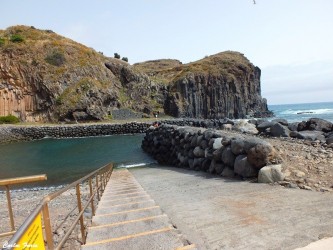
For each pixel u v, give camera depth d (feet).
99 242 12.53
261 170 25.86
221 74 244.22
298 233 13.58
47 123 156.97
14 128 127.54
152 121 156.97
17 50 167.84
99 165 63.98
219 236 13.93
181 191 26.63
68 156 77.25
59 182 49.60
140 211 18.11
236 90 248.11
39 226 6.72
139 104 202.39
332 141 36.88
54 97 162.91
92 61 191.62
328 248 11.32
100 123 149.07
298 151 32.24
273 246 12.41
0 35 183.62
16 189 45.21
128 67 211.00
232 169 31.78
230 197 21.54
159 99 215.72
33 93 163.12
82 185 44.16
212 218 16.80
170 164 59.88
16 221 24.70
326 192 20.44
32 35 188.75
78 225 20.17
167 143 64.54
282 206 17.94
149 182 36.29
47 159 73.15
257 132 52.54
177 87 222.07
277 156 28.09
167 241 12.60
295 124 50.70
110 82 192.13
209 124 106.83
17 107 158.81
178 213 18.49
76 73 176.14
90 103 164.66
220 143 37.04
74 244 16.31
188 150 49.88
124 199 23.36
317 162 27.76
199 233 14.48
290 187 22.79
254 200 19.93
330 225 14.29
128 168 59.47
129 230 14.46
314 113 307.37
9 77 159.02
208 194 23.63
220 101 238.48
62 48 184.24
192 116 223.10
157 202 22.49
